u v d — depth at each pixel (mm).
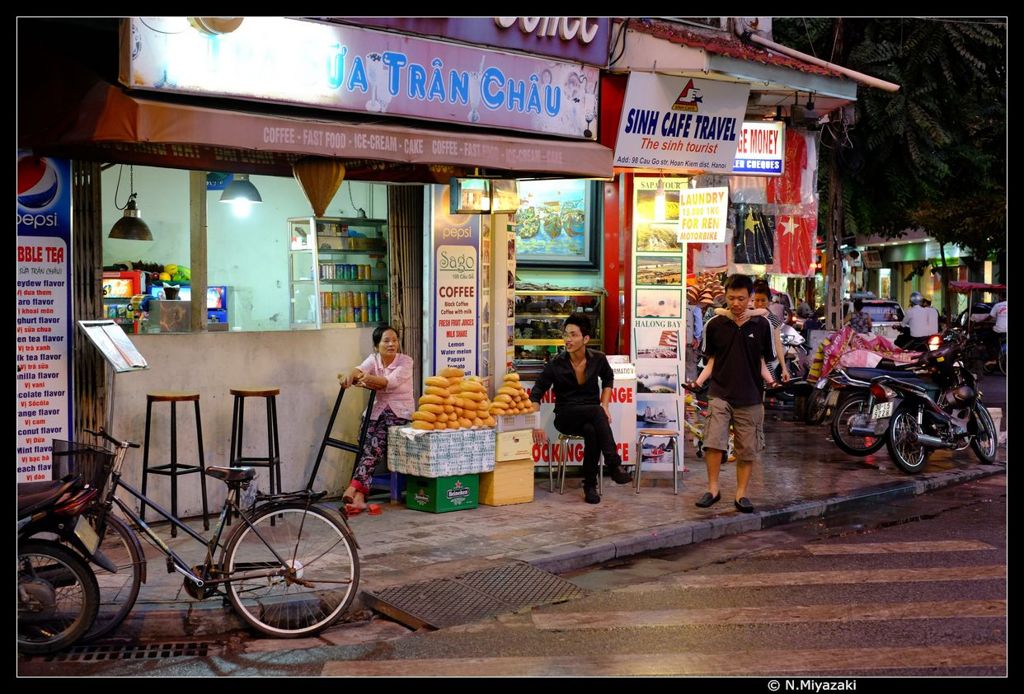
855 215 18281
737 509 9000
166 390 8234
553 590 6688
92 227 7750
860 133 17266
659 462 10898
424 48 8547
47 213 7438
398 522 8422
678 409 10906
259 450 8875
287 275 11258
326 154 7582
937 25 16688
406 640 5793
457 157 8492
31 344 7402
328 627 6090
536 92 9523
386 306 10133
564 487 10047
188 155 8664
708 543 8242
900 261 45531
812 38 16797
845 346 14547
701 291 13492
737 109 11000
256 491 6020
